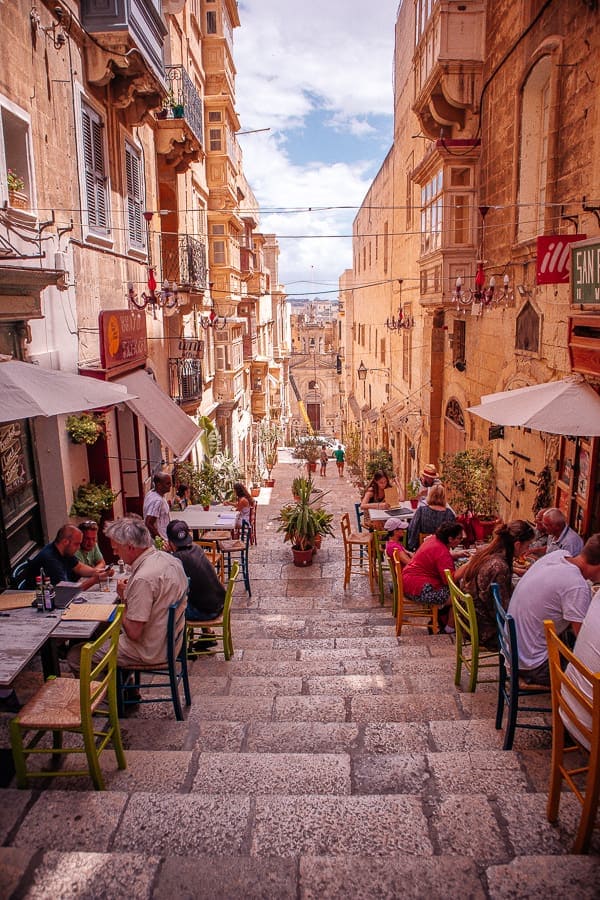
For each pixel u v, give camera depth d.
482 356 12.48
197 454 17.05
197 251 16.66
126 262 10.86
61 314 7.74
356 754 4.06
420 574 7.10
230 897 2.65
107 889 2.70
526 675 4.34
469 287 12.56
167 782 3.74
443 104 12.66
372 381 30.55
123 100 9.91
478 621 5.47
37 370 5.45
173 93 13.81
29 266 6.68
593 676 2.87
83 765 3.93
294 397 62.50
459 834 3.14
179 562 4.95
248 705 5.08
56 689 3.95
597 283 6.51
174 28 14.86
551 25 8.49
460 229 12.44
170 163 14.29
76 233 8.29
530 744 4.24
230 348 22.33
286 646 7.14
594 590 5.18
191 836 3.12
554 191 8.45
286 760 3.94
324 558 12.32
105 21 8.52
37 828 3.17
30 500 7.23
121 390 5.86
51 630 4.38
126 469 11.01
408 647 6.79
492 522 10.73
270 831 3.15
